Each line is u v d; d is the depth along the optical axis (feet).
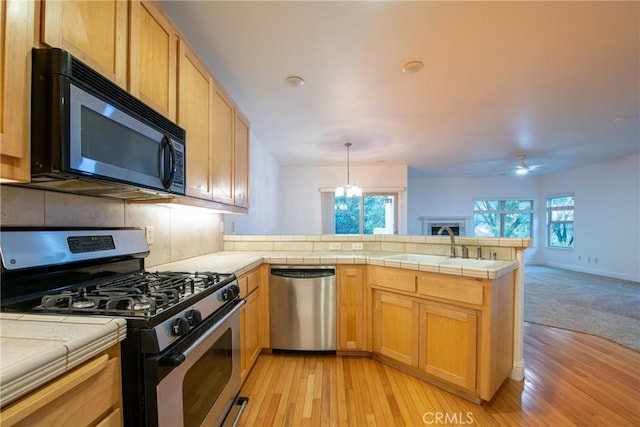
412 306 6.90
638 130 12.94
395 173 21.42
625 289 16.31
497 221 27.32
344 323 7.97
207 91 6.37
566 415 5.69
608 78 8.17
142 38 4.25
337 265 7.97
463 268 5.97
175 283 4.30
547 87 8.73
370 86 8.61
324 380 6.86
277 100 9.60
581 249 22.50
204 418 4.04
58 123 2.76
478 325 5.92
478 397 5.98
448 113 10.82
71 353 2.17
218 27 5.95
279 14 5.57
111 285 4.12
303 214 21.58
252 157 13.50
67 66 2.83
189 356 3.54
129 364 2.84
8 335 2.34
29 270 3.40
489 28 6.00
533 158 19.15
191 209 7.22
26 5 2.64
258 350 7.87
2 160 2.51
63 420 2.14
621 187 19.47
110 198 4.96
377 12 5.53
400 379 6.89
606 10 5.47
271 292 8.09
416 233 27.40
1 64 2.44
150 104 4.42
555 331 10.08
